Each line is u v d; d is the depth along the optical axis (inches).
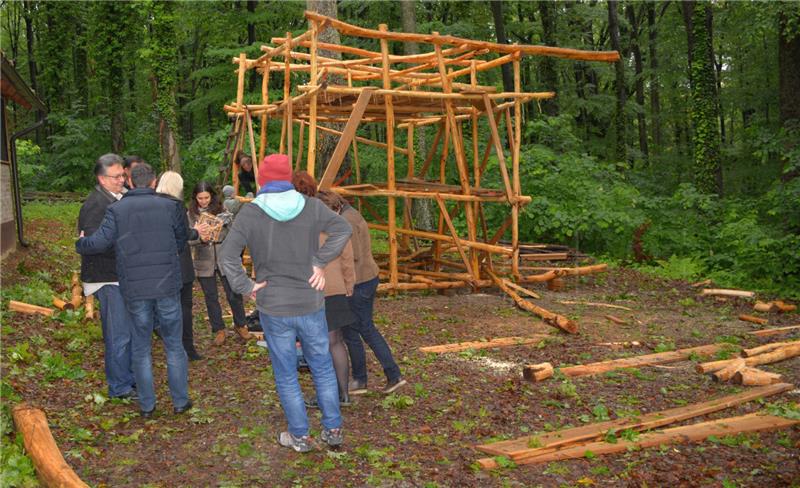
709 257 530.0
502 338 294.8
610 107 1096.2
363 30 354.6
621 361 260.2
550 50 380.5
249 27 1003.9
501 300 385.4
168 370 196.5
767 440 185.3
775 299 413.7
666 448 179.3
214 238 259.1
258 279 166.6
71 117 1157.7
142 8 826.2
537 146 658.8
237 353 260.1
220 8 1039.0
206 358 254.1
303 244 164.6
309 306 165.3
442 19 1016.2
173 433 184.5
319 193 206.4
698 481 159.0
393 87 569.6
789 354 268.8
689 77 983.0
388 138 376.8
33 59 1408.7
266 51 426.0
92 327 279.6
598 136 1182.3
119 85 1130.0
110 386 207.6
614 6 1001.5
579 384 235.5
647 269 524.7
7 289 322.7
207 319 316.5
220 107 1057.5
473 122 457.4
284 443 175.8
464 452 175.6
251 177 460.1
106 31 1092.5
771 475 162.6
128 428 187.2
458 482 158.1
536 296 391.2
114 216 185.9
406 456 171.9
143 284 187.0
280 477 159.2
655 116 1198.3
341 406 206.4
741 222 489.1
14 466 154.6
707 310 378.0
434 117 498.0
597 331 315.6
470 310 355.9
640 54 1191.6
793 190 461.7
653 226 586.9
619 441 183.0
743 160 892.6
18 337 254.7
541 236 621.3
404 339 292.8
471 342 287.4
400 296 391.5
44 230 604.1
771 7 579.8
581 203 584.7
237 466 164.9
